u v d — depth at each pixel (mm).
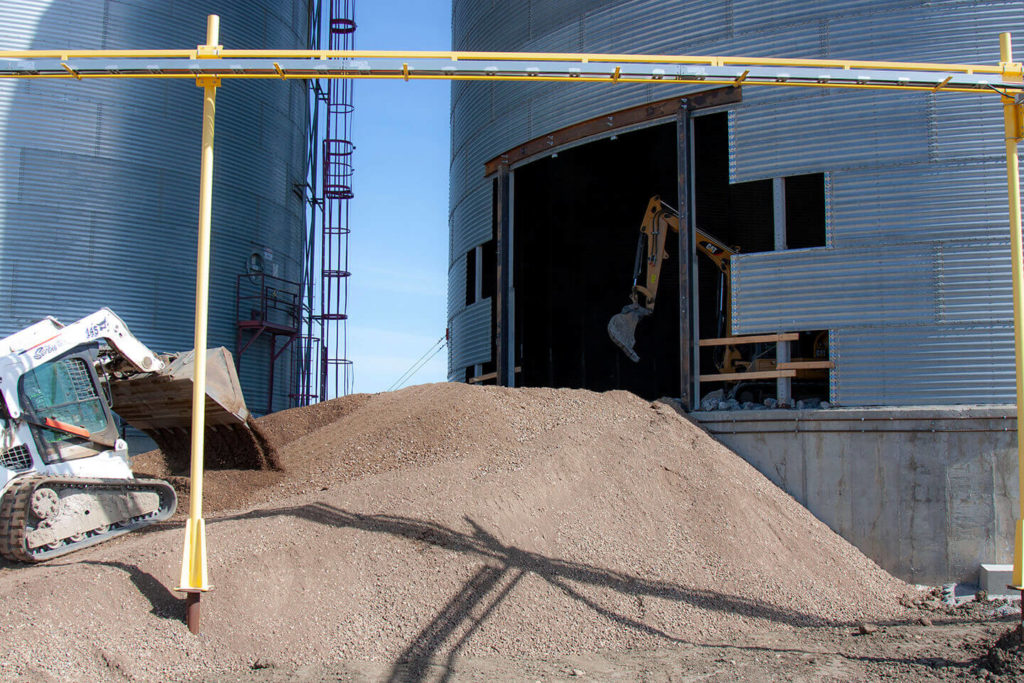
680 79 11117
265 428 18531
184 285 25516
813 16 16828
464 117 25734
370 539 11320
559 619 10859
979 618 12367
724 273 21297
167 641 9102
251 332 27891
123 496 12445
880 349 15625
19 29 23281
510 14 22859
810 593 12828
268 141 29266
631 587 11883
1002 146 15477
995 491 14766
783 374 16547
